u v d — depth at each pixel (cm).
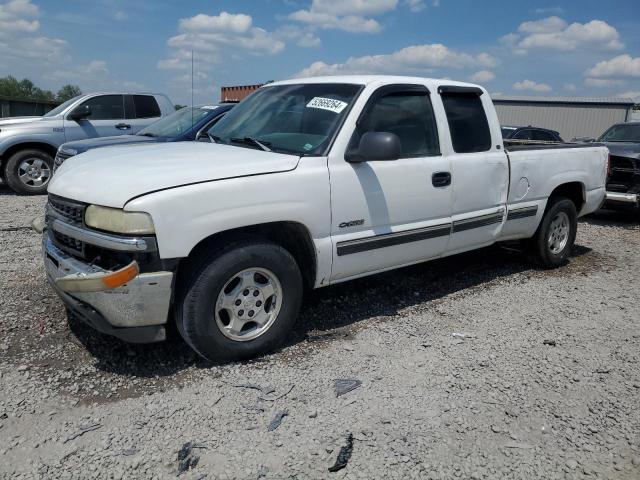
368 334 421
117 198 321
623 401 336
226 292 356
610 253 720
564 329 445
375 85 428
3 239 673
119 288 318
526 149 554
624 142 1037
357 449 282
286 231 394
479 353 394
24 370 348
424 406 322
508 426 306
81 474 260
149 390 332
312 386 341
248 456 275
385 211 422
